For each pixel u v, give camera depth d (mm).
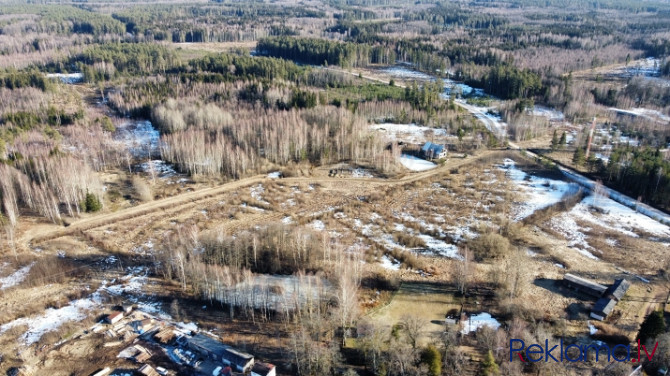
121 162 131125
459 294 75375
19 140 132875
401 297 74500
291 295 72000
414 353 59531
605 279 79188
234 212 103375
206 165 124062
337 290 71312
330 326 66562
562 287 76625
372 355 59344
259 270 80750
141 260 84938
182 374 58719
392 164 129750
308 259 82812
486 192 114875
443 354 60812
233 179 121812
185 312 70875
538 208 105875
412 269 82250
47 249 87938
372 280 78812
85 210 101375
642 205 107688
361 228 97062
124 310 70562
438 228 97312
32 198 103188
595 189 112688
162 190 114000
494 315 70250
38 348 63625
